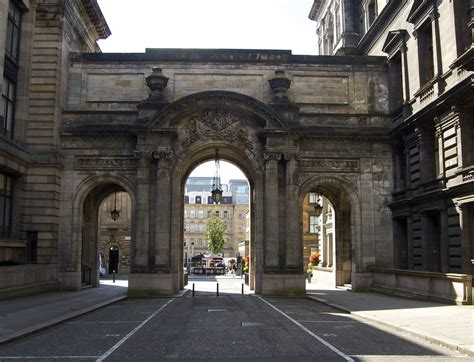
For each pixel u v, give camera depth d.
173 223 38.53
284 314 25.20
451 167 31.08
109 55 41.22
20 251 36.59
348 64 41.97
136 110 40.06
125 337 17.72
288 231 37.72
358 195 40.16
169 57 41.06
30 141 38.09
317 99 41.53
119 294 36.78
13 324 20.14
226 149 41.25
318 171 40.25
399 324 20.12
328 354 14.49
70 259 38.62
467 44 29.89
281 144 38.50
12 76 37.09
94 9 44.88
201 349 15.33
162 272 36.94
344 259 46.12
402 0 39.16
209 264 86.12
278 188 38.81
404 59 38.53
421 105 35.44
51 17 39.28
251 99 38.50
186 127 39.59
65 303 29.06
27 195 37.72
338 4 59.47
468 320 20.95
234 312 26.02
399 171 39.50
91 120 40.12
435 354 14.66
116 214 45.78
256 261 38.75
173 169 39.16
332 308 28.45
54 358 14.03
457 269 30.05
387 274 36.44
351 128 40.31
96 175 39.53
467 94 28.39
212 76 41.19
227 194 165.75
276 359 13.78
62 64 39.75
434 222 34.41
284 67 41.62
